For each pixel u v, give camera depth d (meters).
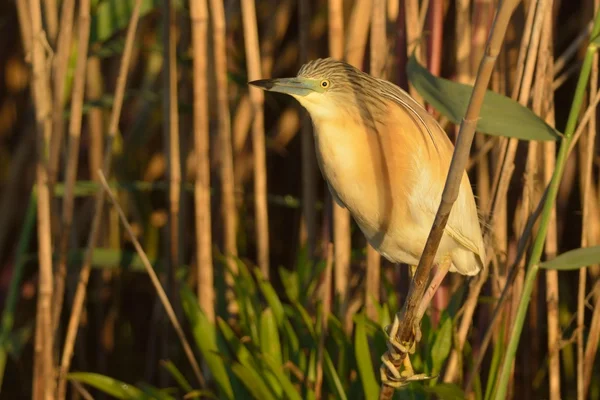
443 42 9.80
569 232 9.96
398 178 9.34
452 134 9.73
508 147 9.51
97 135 10.13
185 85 9.97
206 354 9.62
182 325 9.91
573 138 9.39
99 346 10.10
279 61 10.16
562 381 9.91
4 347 9.84
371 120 9.33
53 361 9.71
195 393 9.63
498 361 9.52
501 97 9.40
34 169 10.22
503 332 9.52
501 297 9.49
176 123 9.80
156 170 10.25
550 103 9.53
